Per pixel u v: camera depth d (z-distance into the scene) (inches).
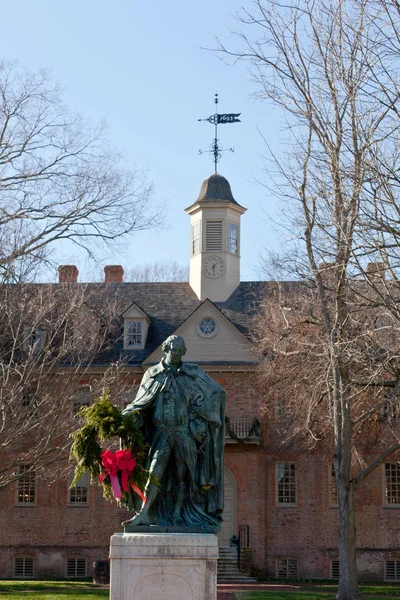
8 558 2032.5
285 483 2037.4
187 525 492.4
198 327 2096.5
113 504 2036.2
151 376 516.4
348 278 1048.8
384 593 1489.9
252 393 2049.7
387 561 1995.6
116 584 463.2
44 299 1446.9
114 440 1255.5
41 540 2033.7
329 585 1775.3
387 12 888.3
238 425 2017.7
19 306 1341.0
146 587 463.2
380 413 1733.5
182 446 501.7
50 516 2041.1
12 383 1312.7
